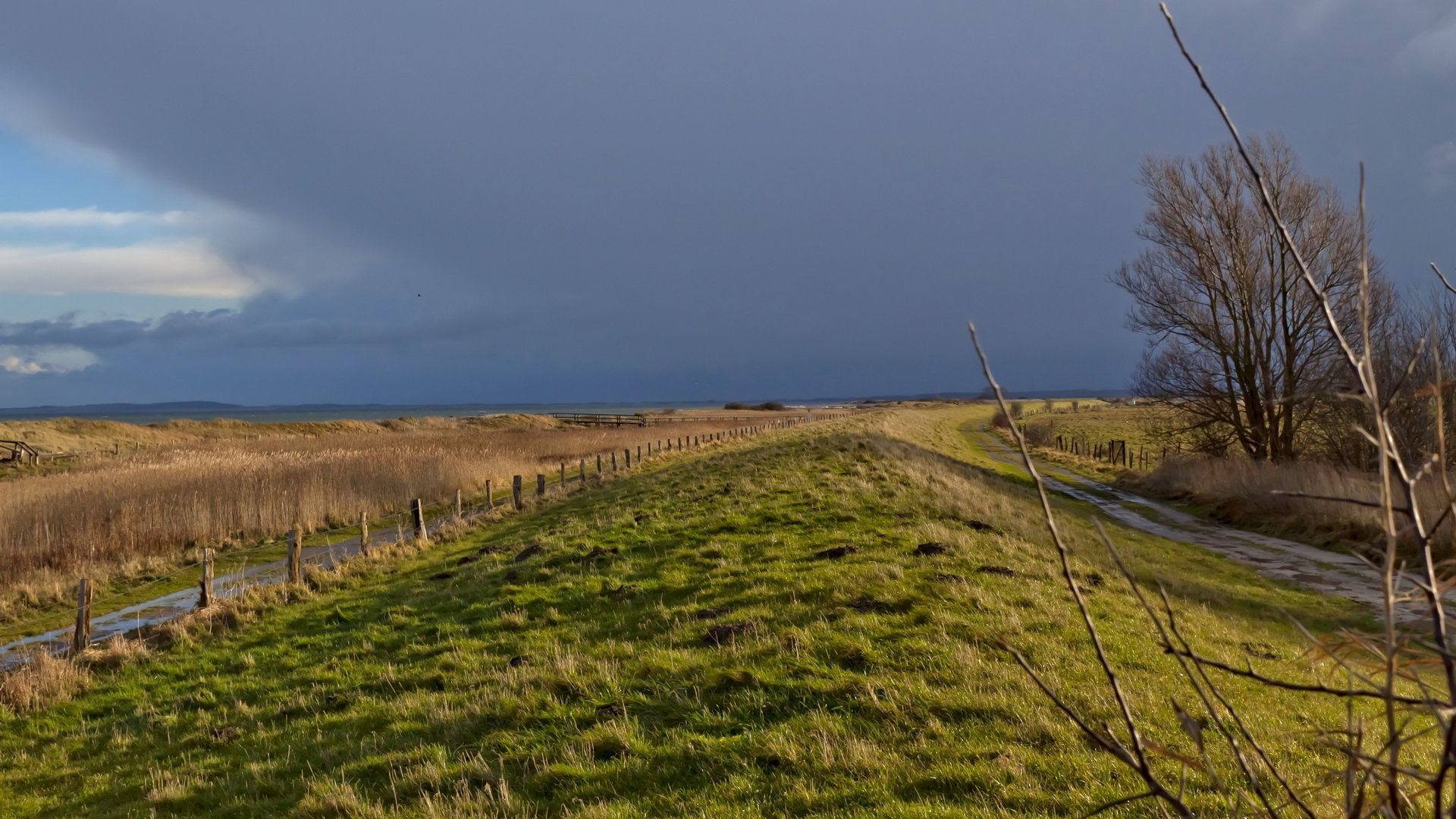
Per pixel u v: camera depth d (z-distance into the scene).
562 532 17.89
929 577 11.22
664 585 12.35
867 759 6.26
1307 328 27.33
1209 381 31.33
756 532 15.58
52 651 13.57
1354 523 19.89
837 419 79.38
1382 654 1.93
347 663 11.01
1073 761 6.07
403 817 6.21
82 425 63.59
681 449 46.34
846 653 8.51
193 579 18.86
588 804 6.08
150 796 7.46
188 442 60.41
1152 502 30.92
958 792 5.79
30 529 21.44
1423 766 5.68
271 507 24.72
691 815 5.76
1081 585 11.80
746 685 7.98
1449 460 16.47
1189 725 2.02
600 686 8.39
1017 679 7.67
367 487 29.39
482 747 7.33
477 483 33.88
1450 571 1.85
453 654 10.45
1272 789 5.38
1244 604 14.27
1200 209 30.00
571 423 97.44
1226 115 1.78
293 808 6.72
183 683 11.32
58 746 9.54
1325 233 27.09
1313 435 28.05
